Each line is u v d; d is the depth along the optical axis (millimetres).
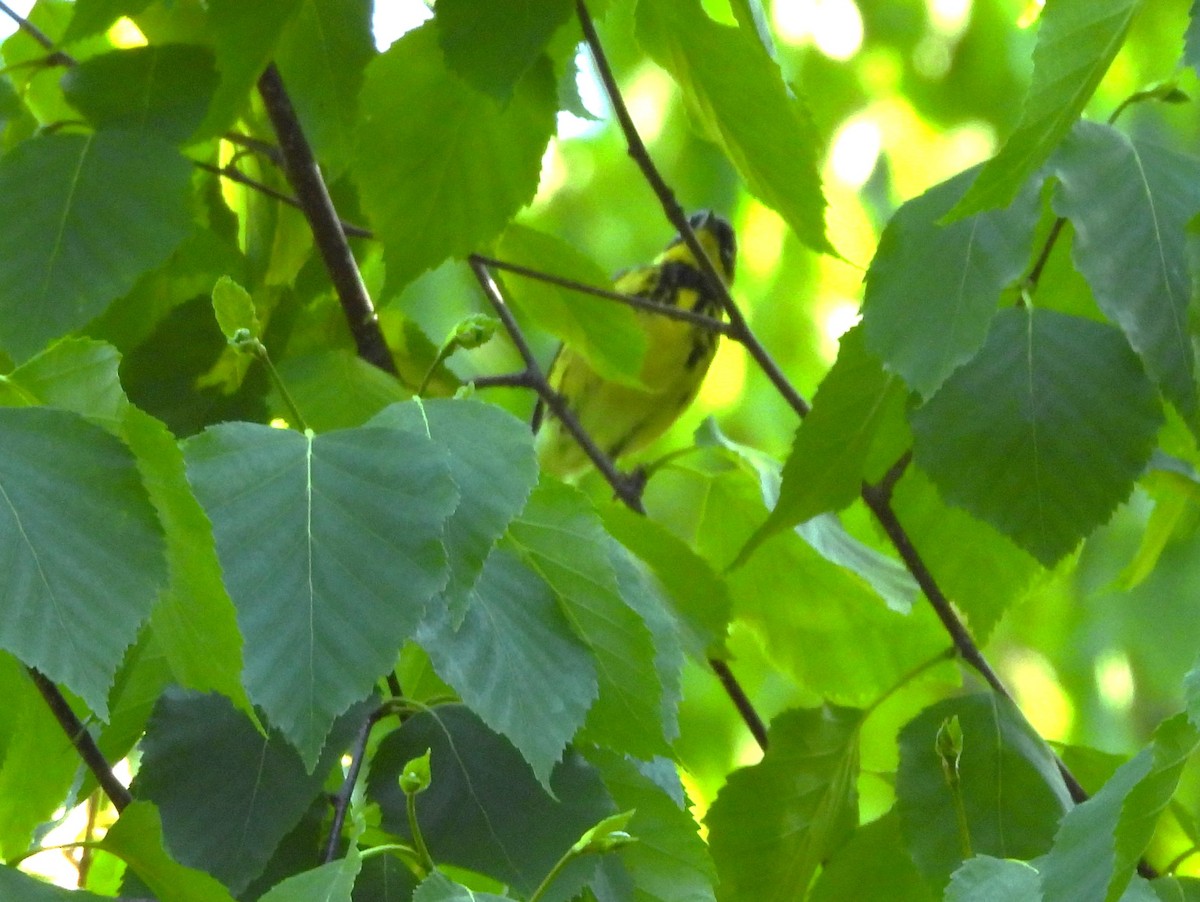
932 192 1185
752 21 1207
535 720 1095
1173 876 1119
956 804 1162
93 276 1198
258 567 1075
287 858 1135
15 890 1070
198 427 1245
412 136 1241
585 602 1107
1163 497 1279
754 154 1245
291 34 1278
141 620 1058
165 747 1130
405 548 1077
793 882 1253
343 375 1229
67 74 1237
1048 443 1181
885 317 1178
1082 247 1171
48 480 1061
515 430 1098
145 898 1109
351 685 1069
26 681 1132
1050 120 1093
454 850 1117
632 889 1135
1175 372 1166
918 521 1262
